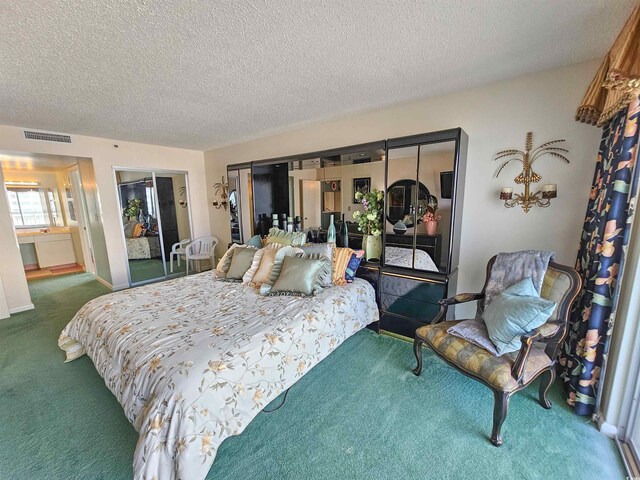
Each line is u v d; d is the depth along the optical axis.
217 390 1.41
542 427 1.69
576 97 2.06
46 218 6.08
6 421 1.79
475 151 2.50
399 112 2.88
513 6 1.38
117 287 4.50
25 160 4.19
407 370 2.27
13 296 3.55
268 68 1.99
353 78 2.19
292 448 1.58
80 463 1.50
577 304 1.94
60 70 1.95
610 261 1.59
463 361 1.76
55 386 2.12
